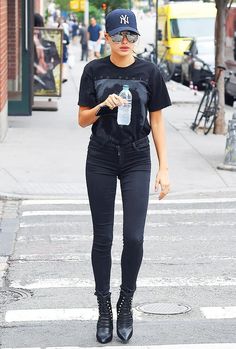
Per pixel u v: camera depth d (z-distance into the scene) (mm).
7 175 15445
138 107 6828
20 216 12711
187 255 10281
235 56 28078
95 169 6922
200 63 34875
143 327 7602
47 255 10297
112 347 7086
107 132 6828
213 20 40344
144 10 96562
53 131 20953
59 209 13219
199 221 12305
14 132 20672
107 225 7012
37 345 7191
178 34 39594
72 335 7426
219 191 14781
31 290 8875
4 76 20016
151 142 18766
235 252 10453
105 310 7180
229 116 25969
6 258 10180
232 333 7480
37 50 24891
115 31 6699
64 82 34250
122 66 6867
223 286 9008
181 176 15812
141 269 9625
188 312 8125
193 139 20188
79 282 9156
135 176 6902
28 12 22266
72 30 70438
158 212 12953
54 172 15859
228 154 16547
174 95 29797
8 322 7844
